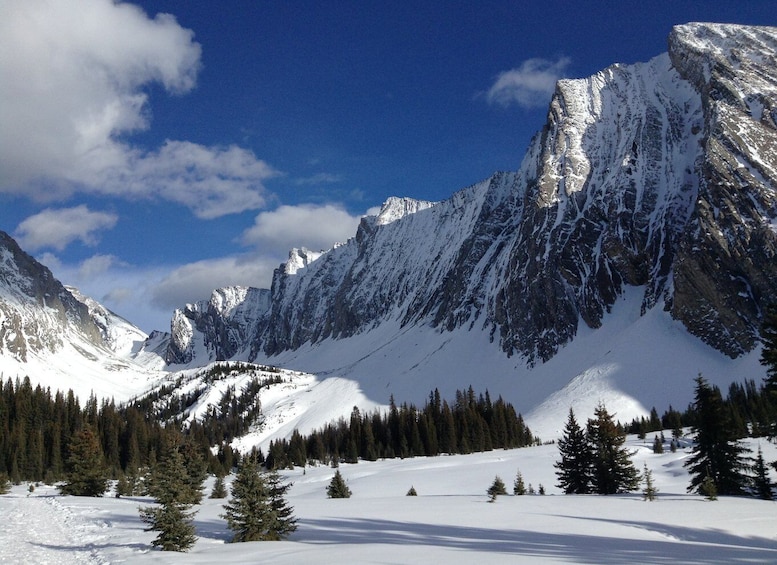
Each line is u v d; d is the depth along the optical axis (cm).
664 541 3105
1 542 3588
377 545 3009
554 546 2908
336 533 3616
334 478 7269
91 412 15825
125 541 3553
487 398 17400
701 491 5466
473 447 14212
